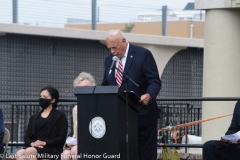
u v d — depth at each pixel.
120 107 8.87
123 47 9.79
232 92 15.48
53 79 23.28
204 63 15.84
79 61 23.77
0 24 21.69
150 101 9.67
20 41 22.50
